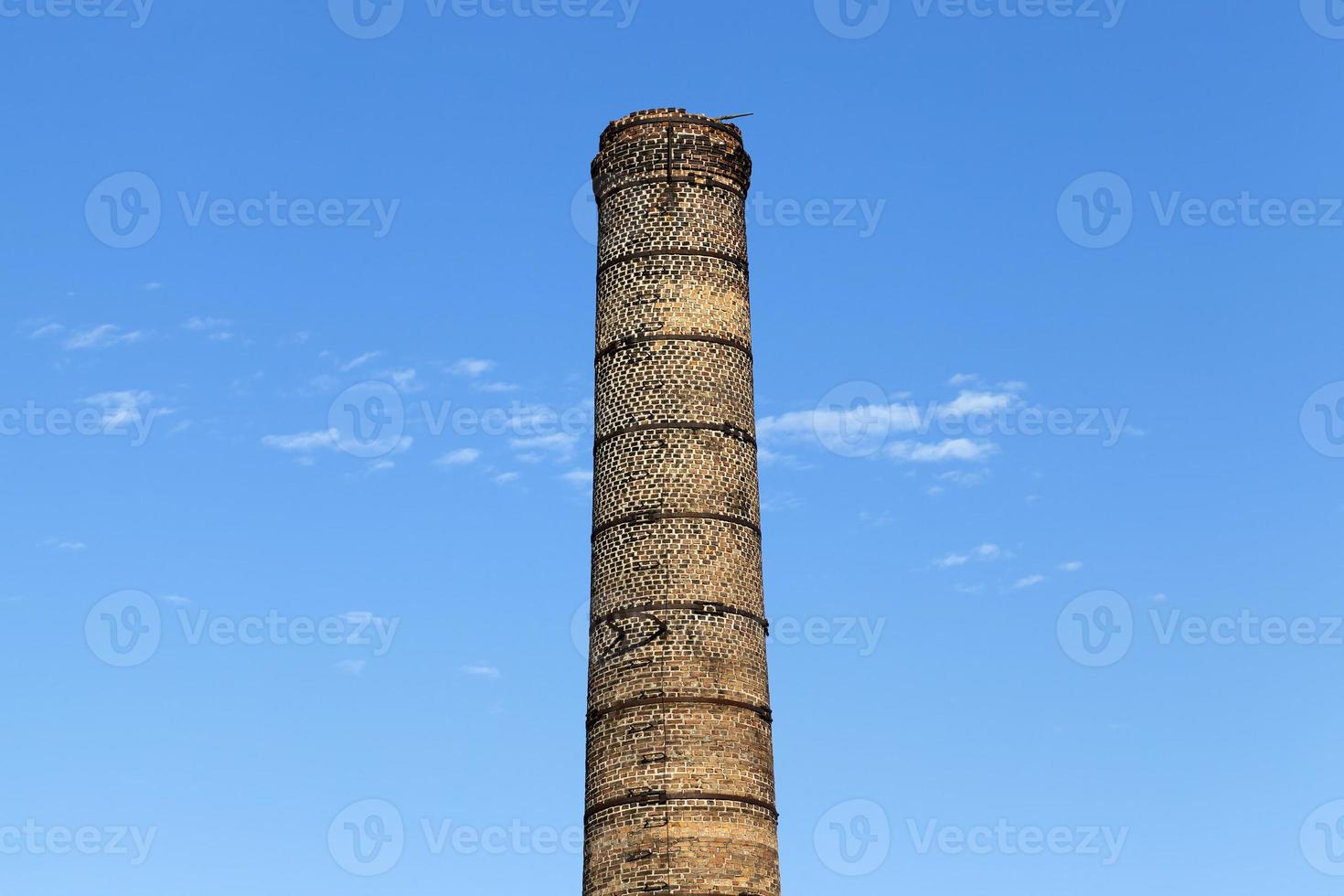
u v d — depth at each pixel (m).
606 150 61.25
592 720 56.00
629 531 56.78
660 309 58.84
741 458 58.28
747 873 53.78
